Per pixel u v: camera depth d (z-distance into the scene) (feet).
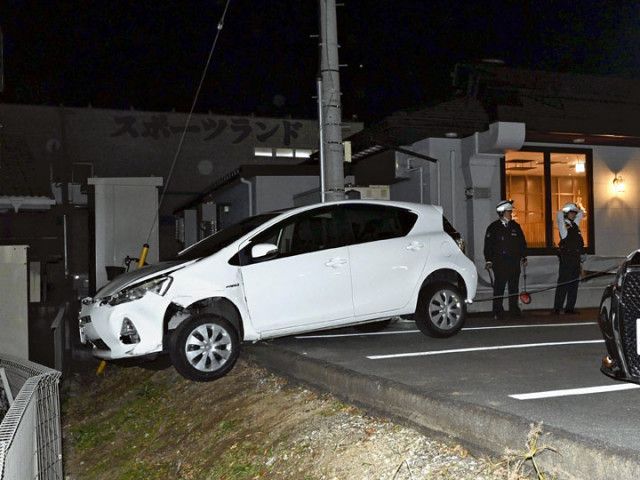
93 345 26.04
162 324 23.80
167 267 24.80
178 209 76.84
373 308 26.66
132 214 53.88
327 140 34.09
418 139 49.42
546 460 13.14
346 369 20.39
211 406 24.47
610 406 16.74
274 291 25.00
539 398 17.65
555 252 50.37
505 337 29.32
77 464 26.37
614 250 51.96
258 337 24.91
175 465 21.93
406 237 27.81
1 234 69.87
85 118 102.12
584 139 49.65
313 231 26.45
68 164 100.73
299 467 17.01
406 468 14.69
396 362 23.29
